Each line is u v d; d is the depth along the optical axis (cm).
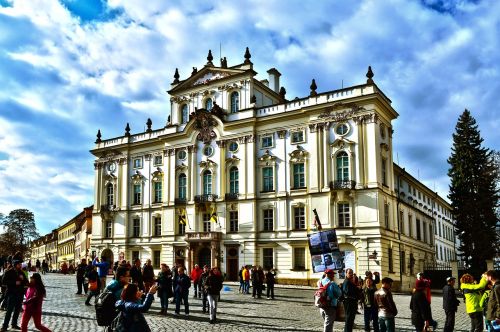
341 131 5944
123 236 7712
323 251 3928
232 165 6744
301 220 6122
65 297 3400
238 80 6862
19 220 14812
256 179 6506
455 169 7188
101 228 7975
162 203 7356
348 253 5712
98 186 8150
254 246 6328
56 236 16600
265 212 6406
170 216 7212
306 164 6134
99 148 8175
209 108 7156
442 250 9669
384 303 1795
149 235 7462
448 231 10556
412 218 7212
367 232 5600
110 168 8106
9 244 14200
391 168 6175
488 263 5566
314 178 6022
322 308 1836
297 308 3262
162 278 2712
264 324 2428
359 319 2745
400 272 6003
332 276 1878
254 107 6625
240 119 6675
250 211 6438
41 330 1773
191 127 7169
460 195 7056
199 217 6925
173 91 7506
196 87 7275
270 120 6462
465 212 6894
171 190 7269
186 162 7212
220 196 6750
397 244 6050
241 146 6662
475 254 6756
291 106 6362
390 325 1781
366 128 5791
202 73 7281
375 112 5778
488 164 7231
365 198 5672
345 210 5800
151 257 7375
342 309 1948
